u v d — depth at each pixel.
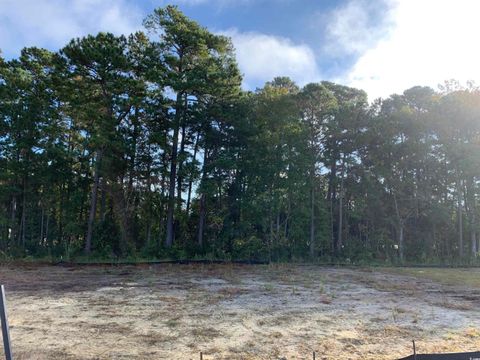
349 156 33.03
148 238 29.16
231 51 29.67
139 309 10.80
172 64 28.45
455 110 30.78
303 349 7.60
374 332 8.86
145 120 28.31
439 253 32.84
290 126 29.08
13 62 28.86
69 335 8.27
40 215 29.59
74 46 24.88
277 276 18.48
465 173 30.59
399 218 31.55
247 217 29.66
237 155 29.22
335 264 25.92
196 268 21.25
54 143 27.14
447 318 10.27
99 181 27.42
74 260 24.00
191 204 31.41
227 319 9.84
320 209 31.25
